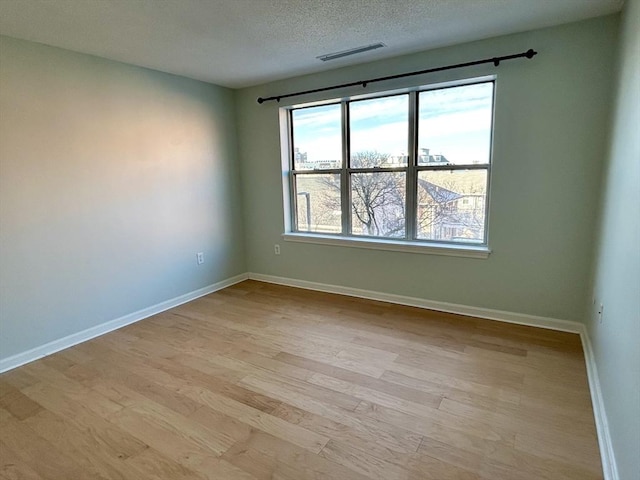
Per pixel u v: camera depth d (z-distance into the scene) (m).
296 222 4.40
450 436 1.86
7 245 2.61
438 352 2.71
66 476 1.68
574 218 2.81
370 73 3.43
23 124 2.64
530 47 2.77
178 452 1.80
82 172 3.01
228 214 4.44
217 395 2.26
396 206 3.69
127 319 3.41
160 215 3.66
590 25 2.56
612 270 1.97
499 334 2.96
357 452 1.78
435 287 3.50
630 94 1.85
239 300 3.97
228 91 4.29
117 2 2.10
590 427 1.90
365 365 2.56
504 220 3.07
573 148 2.74
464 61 3.01
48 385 2.41
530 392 2.20
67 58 2.86
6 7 2.13
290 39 2.77
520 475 1.61
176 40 2.72
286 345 2.90
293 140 4.25
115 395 2.29
